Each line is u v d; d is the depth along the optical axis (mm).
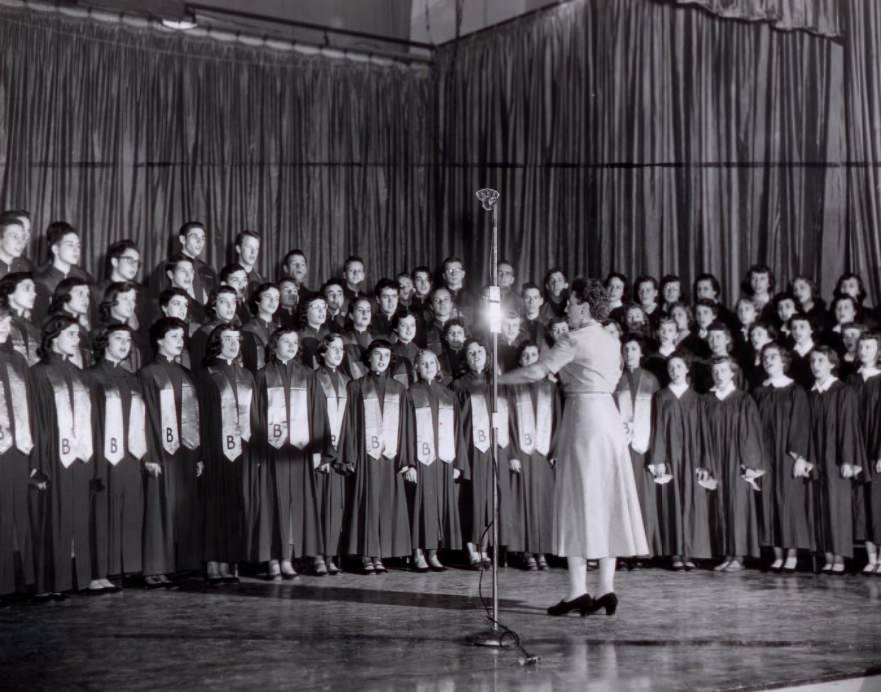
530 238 9211
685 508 7039
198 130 8547
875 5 8078
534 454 7219
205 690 3654
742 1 8359
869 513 6781
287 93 8969
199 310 7406
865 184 8078
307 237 9008
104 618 5090
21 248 6793
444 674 3879
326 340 7047
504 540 7078
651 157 8734
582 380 5129
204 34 8625
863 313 7637
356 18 9797
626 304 7613
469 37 9586
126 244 7012
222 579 6395
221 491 6477
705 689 3658
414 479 6883
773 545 7008
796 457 6914
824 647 4359
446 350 7777
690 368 7441
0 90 7719
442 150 9609
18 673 3928
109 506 6066
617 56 8844
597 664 4043
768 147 8430
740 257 8508
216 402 6551
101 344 6273
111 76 8164
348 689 3660
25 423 5637
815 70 8281
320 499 6855
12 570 5531
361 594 5840
